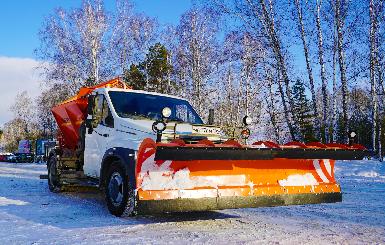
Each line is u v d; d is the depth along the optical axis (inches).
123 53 1182.9
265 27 732.0
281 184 225.6
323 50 768.3
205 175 206.5
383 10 764.0
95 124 279.9
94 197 321.1
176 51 1187.3
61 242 168.2
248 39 849.5
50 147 376.8
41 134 2450.8
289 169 231.6
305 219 233.9
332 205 289.9
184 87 1168.2
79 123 329.1
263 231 197.2
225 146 190.1
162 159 179.8
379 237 187.6
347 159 231.1
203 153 186.1
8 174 608.1
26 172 667.4
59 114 362.3
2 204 275.9
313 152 217.5
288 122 765.9
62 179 322.7
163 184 197.3
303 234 191.6
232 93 1202.0
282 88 784.3
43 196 326.6
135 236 180.9
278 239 179.6
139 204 189.8
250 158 198.5
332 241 177.9
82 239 174.1
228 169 212.4
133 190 200.7
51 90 1190.9
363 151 235.3
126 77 1181.7
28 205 273.1
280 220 229.6
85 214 237.6
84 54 1131.9
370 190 385.7
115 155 227.5
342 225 216.2
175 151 179.9
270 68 798.5
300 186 229.0
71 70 1131.3
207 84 1157.7
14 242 167.6
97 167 276.4
